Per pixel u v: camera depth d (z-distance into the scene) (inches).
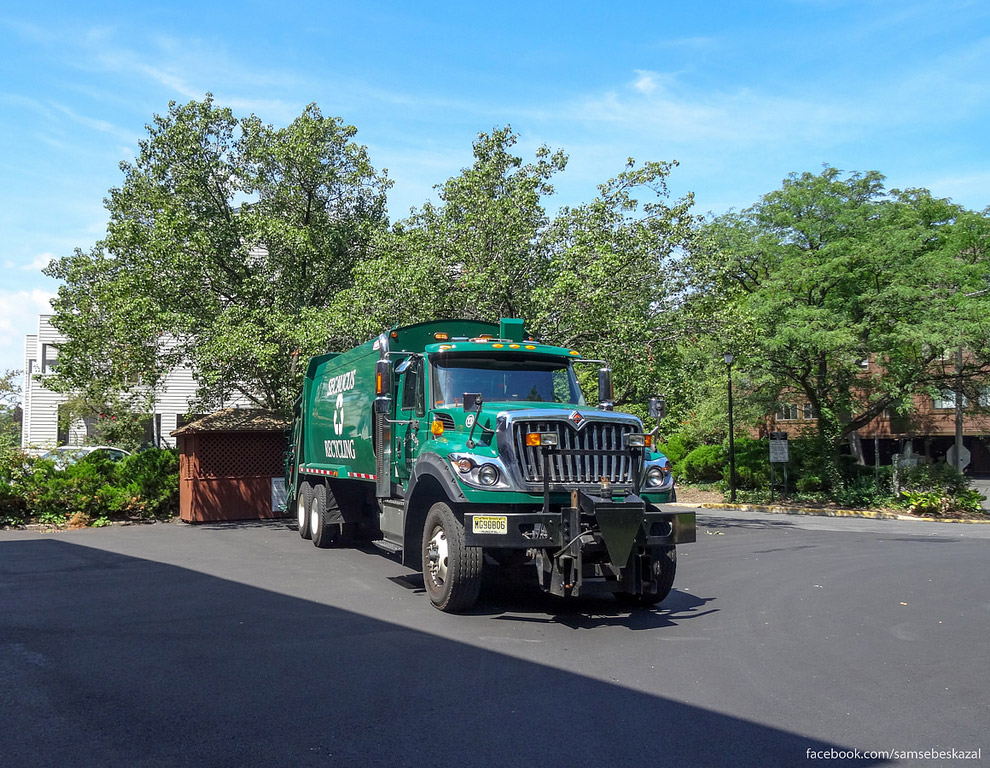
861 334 1042.1
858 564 495.5
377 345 447.8
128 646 277.1
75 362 804.6
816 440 1148.5
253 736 191.8
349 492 544.4
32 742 187.9
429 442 362.0
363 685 232.4
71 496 706.8
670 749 185.0
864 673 249.0
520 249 650.2
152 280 746.8
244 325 699.4
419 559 375.6
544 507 315.9
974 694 228.2
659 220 687.1
